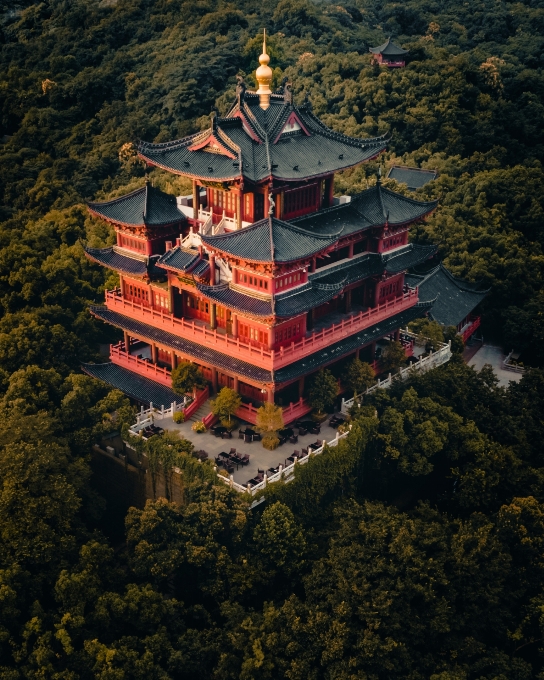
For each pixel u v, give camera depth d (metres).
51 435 75.50
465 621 67.06
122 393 84.81
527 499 75.88
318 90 187.50
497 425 86.88
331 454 77.00
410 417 81.50
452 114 178.12
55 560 65.38
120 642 61.25
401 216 91.06
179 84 185.38
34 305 102.06
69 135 186.62
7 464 67.31
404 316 95.12
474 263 124.12
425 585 65.19
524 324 115.75
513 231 140.38
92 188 162.62
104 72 199.25
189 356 83.81
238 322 80.56
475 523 74.88
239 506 68.81
